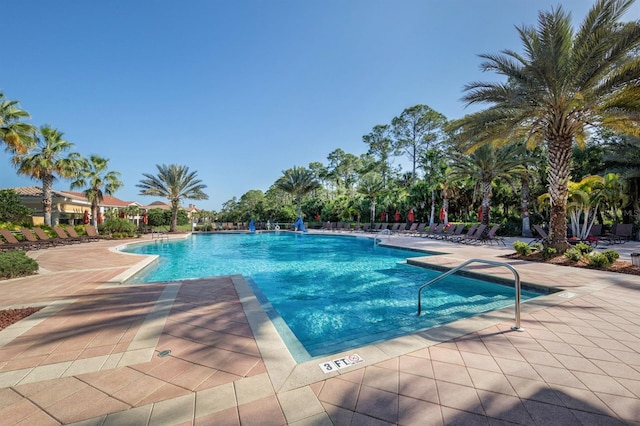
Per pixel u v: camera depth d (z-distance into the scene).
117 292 5.38
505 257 9.30
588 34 7.73
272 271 9.06
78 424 1.86
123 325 3.69
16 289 5.70
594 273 6.64
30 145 13.84
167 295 5.13
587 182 13.28
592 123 8.88
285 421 1.85
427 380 2.31
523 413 1.90
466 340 3.07
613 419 1.83
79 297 5.06
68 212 26.05
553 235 8.82
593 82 7.98
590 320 3.66
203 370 2.54
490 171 17.05
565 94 8.32
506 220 21.53
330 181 52.06
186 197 27.70
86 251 12.48
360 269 9.13
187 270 9.38
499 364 2.56
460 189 23.84
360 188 28.66
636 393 2.11
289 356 2.80
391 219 28.34
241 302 4.69
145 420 1.88
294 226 30.06
